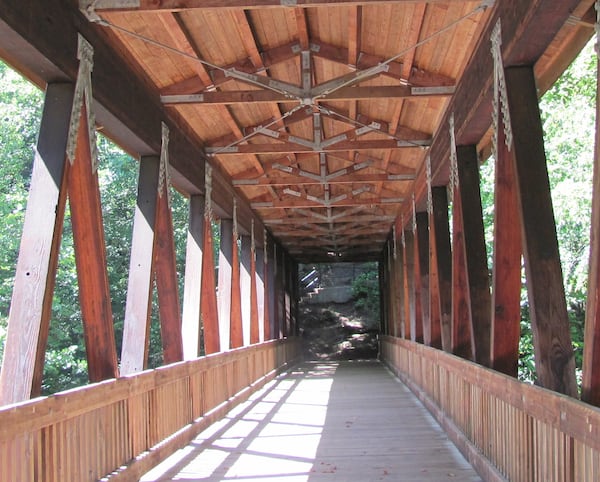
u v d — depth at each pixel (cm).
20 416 280
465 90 539
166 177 605
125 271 1672
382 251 1798
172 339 608
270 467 473
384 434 601
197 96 596
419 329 992
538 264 363
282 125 788
